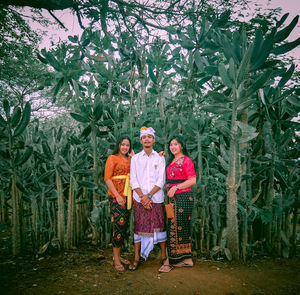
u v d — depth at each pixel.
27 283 2.05
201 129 3.13
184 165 2.46
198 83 4.13
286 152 2.96
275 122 3.23
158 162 2.51
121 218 2.44
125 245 3.03
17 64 9.19
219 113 2.68
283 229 2.90
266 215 2.55
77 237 3.09
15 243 2.68
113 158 2.51
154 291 1.95
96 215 2.85
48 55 4.12
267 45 2.62
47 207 2.91
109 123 3.40
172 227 2.43
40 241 2.75
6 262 2.49
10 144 2.61
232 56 2.89
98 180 3.50
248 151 3.16
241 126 2.53
